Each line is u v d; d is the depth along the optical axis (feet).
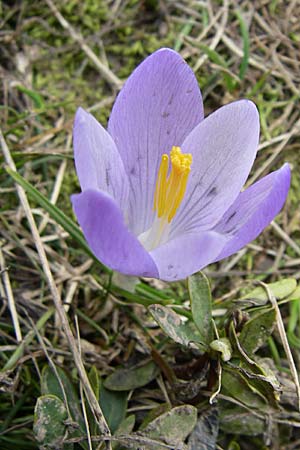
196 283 0.59
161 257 0.53
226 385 0.59
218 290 0.75
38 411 0.56
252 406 0.59
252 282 0.68
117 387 0.62
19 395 0.64
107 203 0.49
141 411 0.64
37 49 0.85
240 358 0.57
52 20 0.86
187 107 0.62
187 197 0.63
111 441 0.57
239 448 0.62
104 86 0.84
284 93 0.87
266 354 0.70
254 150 0.59
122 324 0.70
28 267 0.71
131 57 0.86
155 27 0.88
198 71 0.86
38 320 0.68
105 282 0.68
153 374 0.63
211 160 0.62
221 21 0.89
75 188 0.78
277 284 0.64
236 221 0.59
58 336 0.67
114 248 0.52
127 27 0.87
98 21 0.87
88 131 0.55
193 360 0.64
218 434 0.64
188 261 0.53
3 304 0.68
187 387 0.60
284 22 0.91
